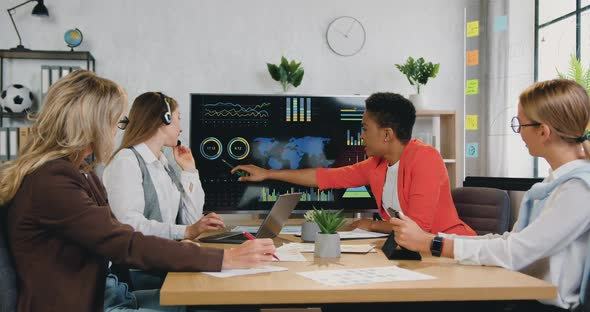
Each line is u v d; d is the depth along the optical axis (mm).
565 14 3785
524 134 1594
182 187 2691
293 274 1360
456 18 4230
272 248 1465
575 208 1400
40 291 1212
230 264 1407
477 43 4211
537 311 1488
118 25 3891
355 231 2316
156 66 3926
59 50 3836
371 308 1875
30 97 3658
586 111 1503
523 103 1589
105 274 1365
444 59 4227
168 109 2402
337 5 4117
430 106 4203
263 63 4031
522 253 1436
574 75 3451
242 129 3490
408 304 1811
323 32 4098
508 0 4039
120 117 1364
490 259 1465
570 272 1446
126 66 3898
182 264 1353
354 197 3518
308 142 3545
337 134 3564
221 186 3461
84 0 3859
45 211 1218
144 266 1323
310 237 2029
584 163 1492
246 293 1176
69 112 1274
